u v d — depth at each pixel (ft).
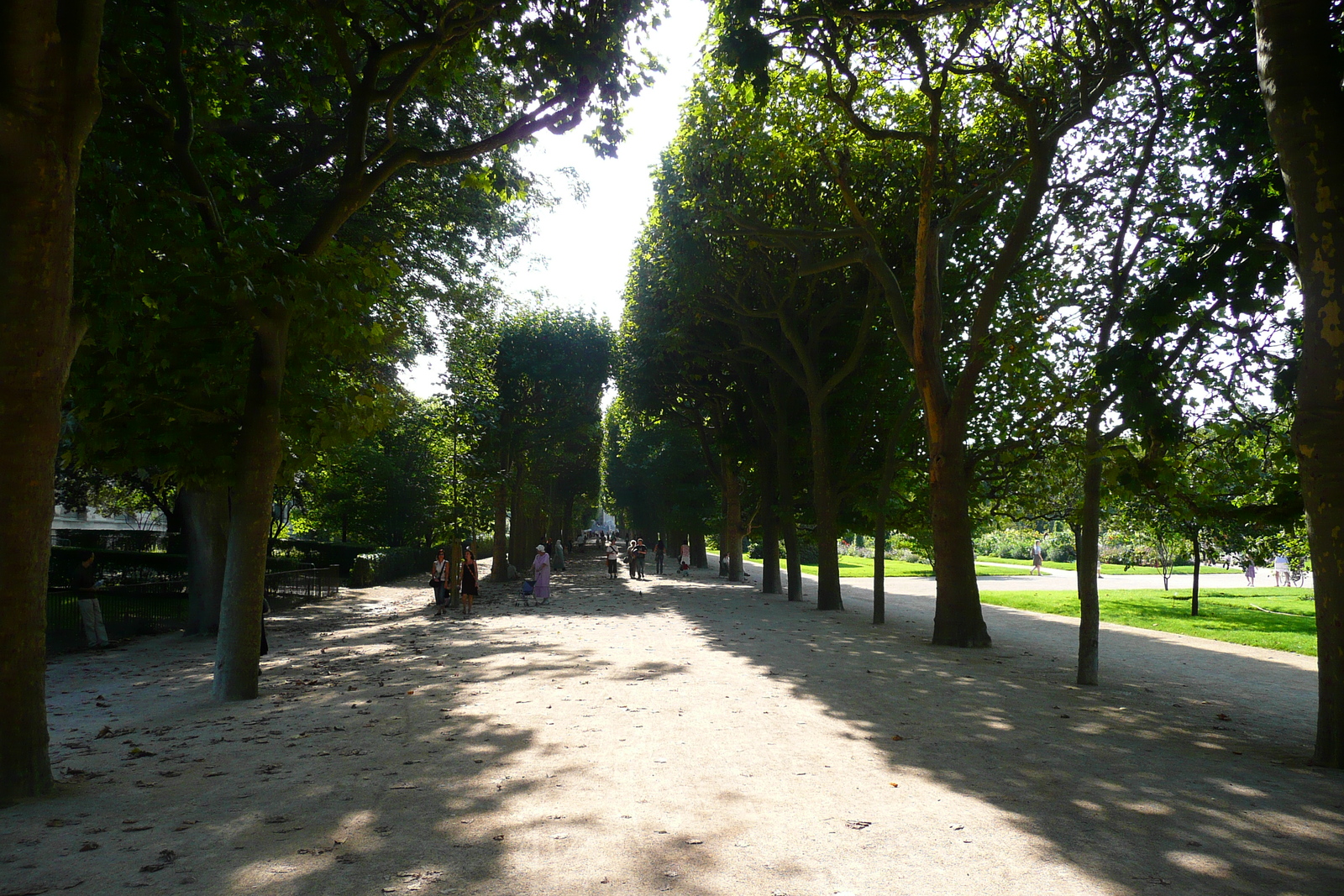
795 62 48.26
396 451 141.69
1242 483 33.30
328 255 35.17
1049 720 29.25
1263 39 24.07
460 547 85.10
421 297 66.13
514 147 57.21
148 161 32.42
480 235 65.98
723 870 14.85
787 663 42.78
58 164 19.62
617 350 121.60
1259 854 15.81
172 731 28.12
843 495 80.89
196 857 15.62
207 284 31.27
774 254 76.48
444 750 24.21
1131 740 26.37
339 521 147.43
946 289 68.49
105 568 94.84
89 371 34.35
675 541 211.00
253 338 38.55
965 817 18.01
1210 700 35.17
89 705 33.42
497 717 28.89
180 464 36.29
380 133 54.70
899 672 40.40
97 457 37.01
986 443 59.26
